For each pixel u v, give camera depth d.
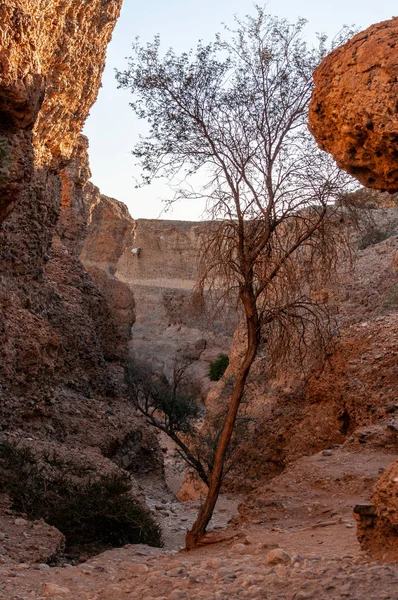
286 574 5.32
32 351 15.54
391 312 18.42
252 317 9.59
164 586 5.59
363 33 6.68
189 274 64.00
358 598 4.59
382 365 16.02
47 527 9.59
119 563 8.01
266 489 10.88
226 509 16.06
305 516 9.51
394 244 21.16
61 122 18.53
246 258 9.51
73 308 22.55
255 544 7.66
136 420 20.27
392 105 6.16
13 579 6.55
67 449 14.27
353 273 20.03
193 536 9.05
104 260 47.56
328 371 16.98
